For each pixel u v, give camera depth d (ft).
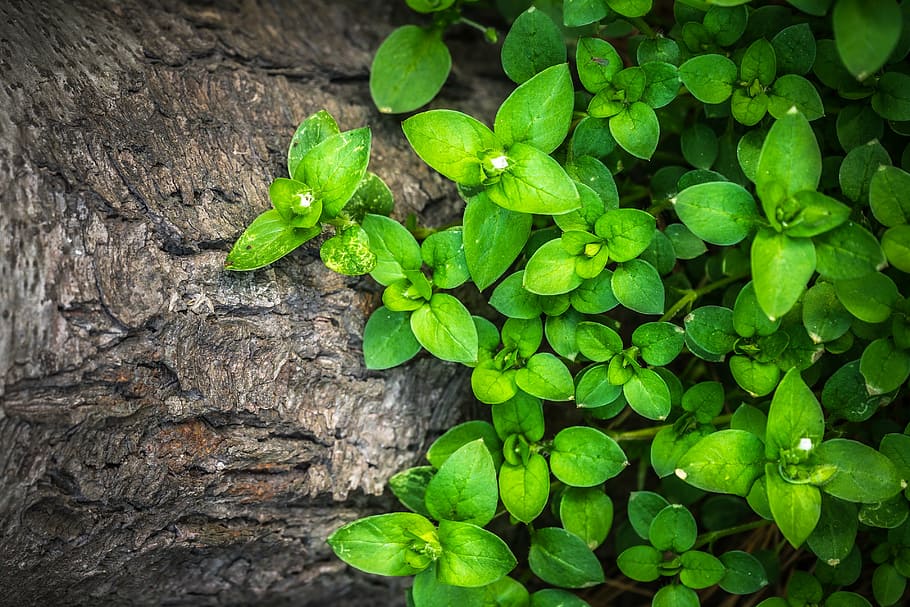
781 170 0.79
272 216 0.83
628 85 0.85
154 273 0.82
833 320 0.83
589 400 0.85
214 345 0.84
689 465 0.81
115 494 0.83
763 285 0.78
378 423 0.89
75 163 0.81
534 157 0.82
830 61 0.86
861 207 0.85
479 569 0.83
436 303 0.85
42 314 0.79
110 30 0.87
